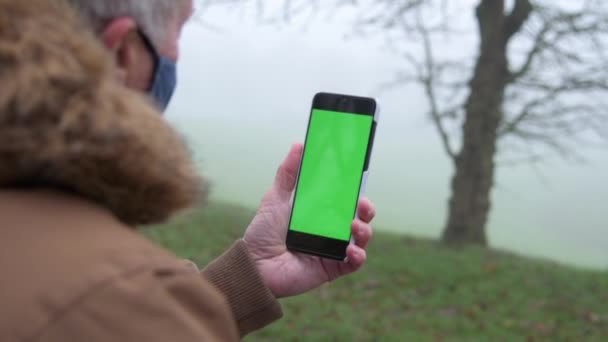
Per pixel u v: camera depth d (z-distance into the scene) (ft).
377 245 32.48
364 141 5.08
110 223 2.58
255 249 5.14
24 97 2.28
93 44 2.57
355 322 21.16
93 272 2.30
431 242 35.19
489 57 34.53
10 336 2.19
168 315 2.34
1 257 2.35
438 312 23.35
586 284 27.81
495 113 34.88
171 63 3.31
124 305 2.27
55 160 2.38
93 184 2.53
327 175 5.09
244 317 4.62
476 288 26.37
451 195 36.37
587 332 21.98
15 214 2.47
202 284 2.56
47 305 2.23
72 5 2.86
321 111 5.20
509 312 23.68
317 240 5.01
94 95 2.43
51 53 2.39
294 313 21.27
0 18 2.39
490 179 35.83
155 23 3.13
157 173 2.58
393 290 25.36
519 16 33.06
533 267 30.17
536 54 32.78
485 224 36.01
